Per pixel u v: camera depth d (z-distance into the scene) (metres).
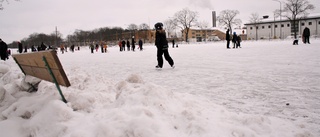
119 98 3.77
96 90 4.95
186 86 6.33
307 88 5.52
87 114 3.56
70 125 3.21
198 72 8.88
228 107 4.25
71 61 19.02
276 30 95.00
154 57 18.95
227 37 27.41
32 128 3.37
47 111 3.47
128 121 2.96
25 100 4.12
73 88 5.09
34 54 3.84
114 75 9.05
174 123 3.07
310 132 2.93
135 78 4.79
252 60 12.42
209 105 4.00
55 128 3.19
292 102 4.44
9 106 4.18
